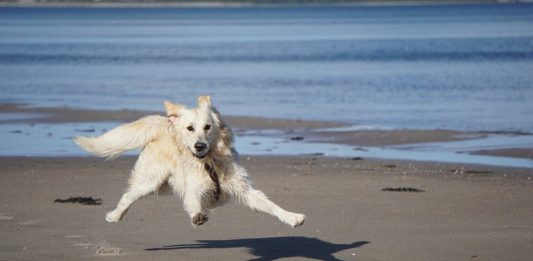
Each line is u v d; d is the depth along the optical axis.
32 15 171.00
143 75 40.06
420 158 17.22
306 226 10.66
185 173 8.85
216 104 27.47
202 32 91.69
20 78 38.69
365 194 13.01
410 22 113.19
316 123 22.75
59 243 9.59
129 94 31.34
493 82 33.59
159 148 9.23
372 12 182.62
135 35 85.19
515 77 35.47
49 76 39.75
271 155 17.73
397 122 22.81
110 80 37.50
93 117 24.48
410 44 62.50
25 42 72.31
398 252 9.24
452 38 68.94
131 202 9.33
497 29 85.31
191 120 8.73
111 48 63.19
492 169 15.79
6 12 199.75
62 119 24.03
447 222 10.86
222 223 10.82
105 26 111.94
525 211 11.62
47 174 15.16
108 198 12.60
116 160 17.16
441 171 15.56
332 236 10.09
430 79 35.41
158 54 55.97
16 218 11.04
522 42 61.19
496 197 12.77
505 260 8.86
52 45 67.50
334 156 17.58
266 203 8.54
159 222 10.84
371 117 23.84
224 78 37.81
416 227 10.55
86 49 61.91
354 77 37.09
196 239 9.91
